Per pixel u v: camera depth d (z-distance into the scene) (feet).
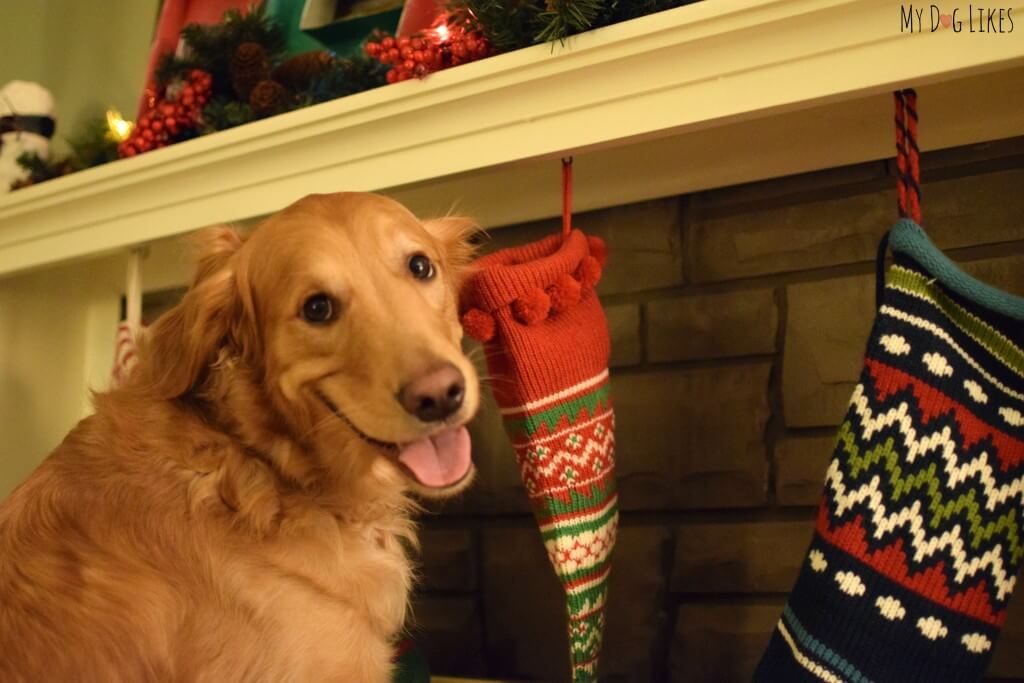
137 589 2.97
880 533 2.82
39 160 5.89
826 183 4.47
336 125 4.30
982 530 2.83
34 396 6.36
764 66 3.40
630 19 3.64
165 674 2.92
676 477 4.69
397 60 4.17
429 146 4.17
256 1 5.96
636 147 4.57
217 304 3.43
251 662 3.03
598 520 3.74
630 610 4.75
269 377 3.34
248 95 5.14
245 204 4.73
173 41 5.93
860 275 4.34
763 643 4.41
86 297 6.79
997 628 2.86
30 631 2.85
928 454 2.83
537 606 5.00
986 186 4.10
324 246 3.19
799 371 4.43
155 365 3.50
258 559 3.16
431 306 3.38
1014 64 3.08
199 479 3.25
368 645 3.32
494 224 5.29
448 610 5.26
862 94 3.33
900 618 2.78
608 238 5.00
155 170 4.88
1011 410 2.90
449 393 2.94
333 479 3.43
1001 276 4.03
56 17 7.68
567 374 3.65
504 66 3.81
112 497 3.17
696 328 4.71
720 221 4.69
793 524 4.40
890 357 2.93
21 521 3.14
